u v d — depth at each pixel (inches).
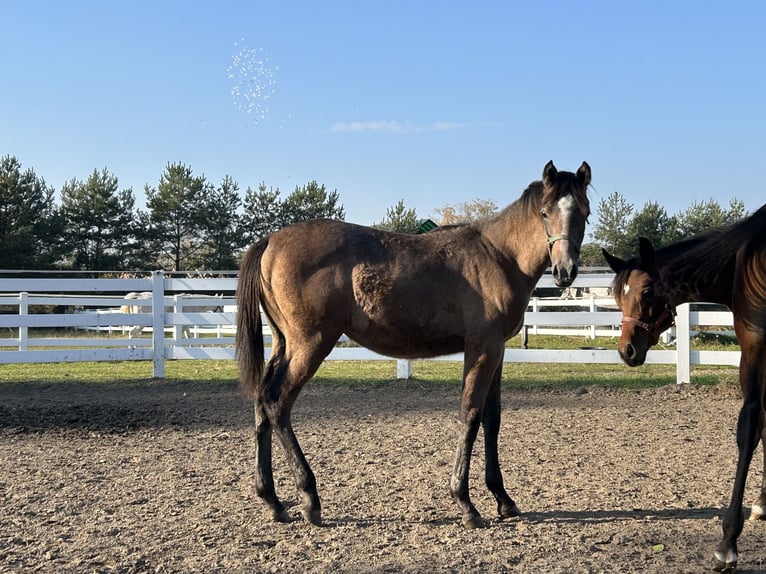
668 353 457.4
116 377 498.3
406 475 250.1
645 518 202.8
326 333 201.9
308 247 202.8
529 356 468.4
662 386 444.5
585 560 172.2
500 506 206.2
